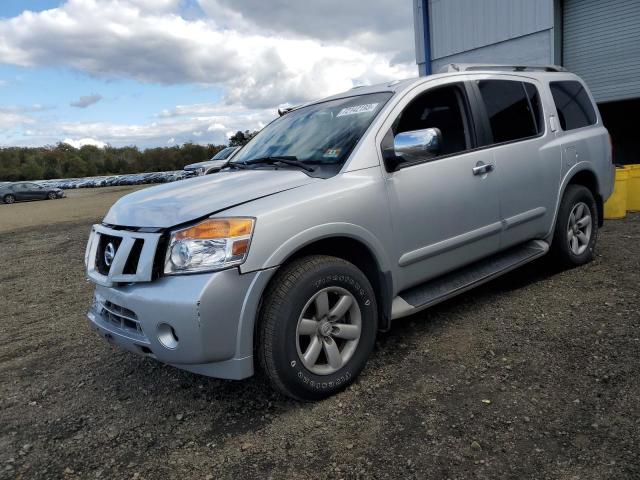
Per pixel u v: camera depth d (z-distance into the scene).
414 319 3.98
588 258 4.89
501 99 4.15
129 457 2.58
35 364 3.96
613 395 2.66
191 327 2.51
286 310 2.67
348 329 2.96
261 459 2.44
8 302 6.09
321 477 2.27
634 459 2.17
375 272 3.22
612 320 3.57
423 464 2.27
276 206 2.74
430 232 3.46
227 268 2.56
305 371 2.77
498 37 12.42
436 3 13.61
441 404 2.73
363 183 3.10
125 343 2.86
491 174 3.84
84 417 3.03
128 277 2.73
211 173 3.75
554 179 4.41
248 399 3.03
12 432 2.93
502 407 2.65
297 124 3.96
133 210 2.98
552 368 3.00
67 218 18.02
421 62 14.24
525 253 4.29
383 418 2.66
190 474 2.39
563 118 4.69
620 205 7.24
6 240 12.93
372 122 3.35
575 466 2.17
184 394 3.19
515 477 2.14
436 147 3.08
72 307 5.56
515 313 3.90
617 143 14.87
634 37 11.13
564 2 11.98
